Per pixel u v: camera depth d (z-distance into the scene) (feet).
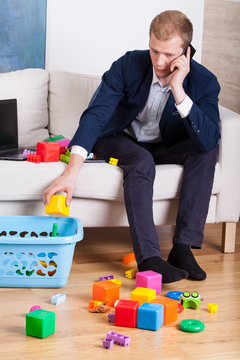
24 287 6.21
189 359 4.80
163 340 5.12
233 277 6.86
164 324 5.45
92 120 6.95
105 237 8.46
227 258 7.63
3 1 9.14
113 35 10.01
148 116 7.39
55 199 6.40
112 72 7.22
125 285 6.42
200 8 10.45
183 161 7.25
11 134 7.86
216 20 10.61
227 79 10.78
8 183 6.68
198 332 5.30
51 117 8.66
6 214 6.86
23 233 7.29
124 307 5.33
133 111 7.29
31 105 8.37
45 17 9.46
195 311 5.80
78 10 9.68
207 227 9.21
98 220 7.16
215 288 6.45
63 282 6.21
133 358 4.77
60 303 5.82
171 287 6.40
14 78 8.39
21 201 6.88
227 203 7.68
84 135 6.84
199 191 6.92
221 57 10.73
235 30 10.74
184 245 6.76
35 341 4.97
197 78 7.13
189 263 6.65
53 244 5.99
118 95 7.16
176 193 7.25
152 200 6.68
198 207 6.88
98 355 4.79
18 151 7.61
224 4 10.58
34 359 4.66
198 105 7.15
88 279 6.57
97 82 8.82
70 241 5.98
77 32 9.76
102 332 5.23
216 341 5.15
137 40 10.20
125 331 5.27
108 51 10.04
